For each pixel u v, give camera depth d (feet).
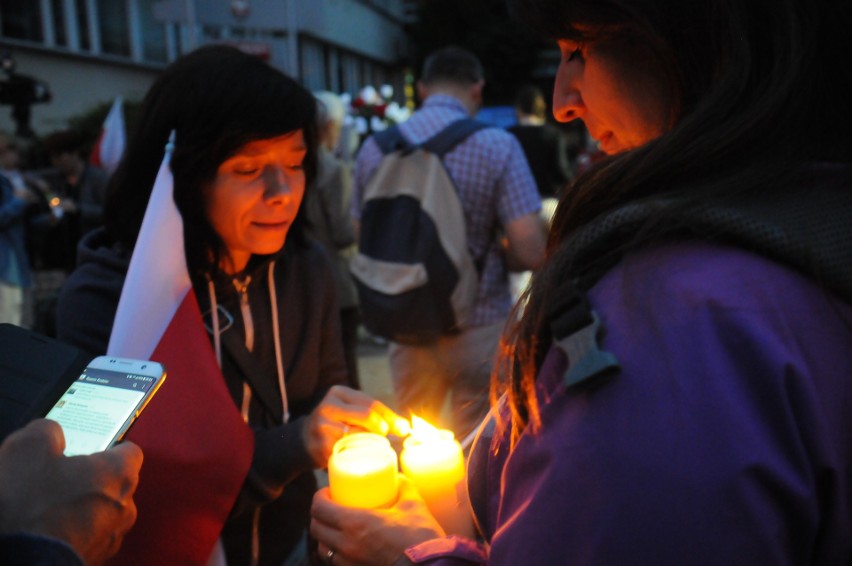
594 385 1.72
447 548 2.58
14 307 14.15
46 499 2.38
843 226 1.76
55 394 3.05
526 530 1.78
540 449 1.83
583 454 1.70
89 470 2.48
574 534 1.68
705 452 1.59
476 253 8.45
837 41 1.93
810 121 1.94
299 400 5.03
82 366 3.18
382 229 8.47
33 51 34.86
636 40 2.13
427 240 8.18
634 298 1.76
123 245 4.52
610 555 1.62
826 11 1.91
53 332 13.60
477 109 9.43
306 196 4.93
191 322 4.03
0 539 2.17
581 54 2.33
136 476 2.64
